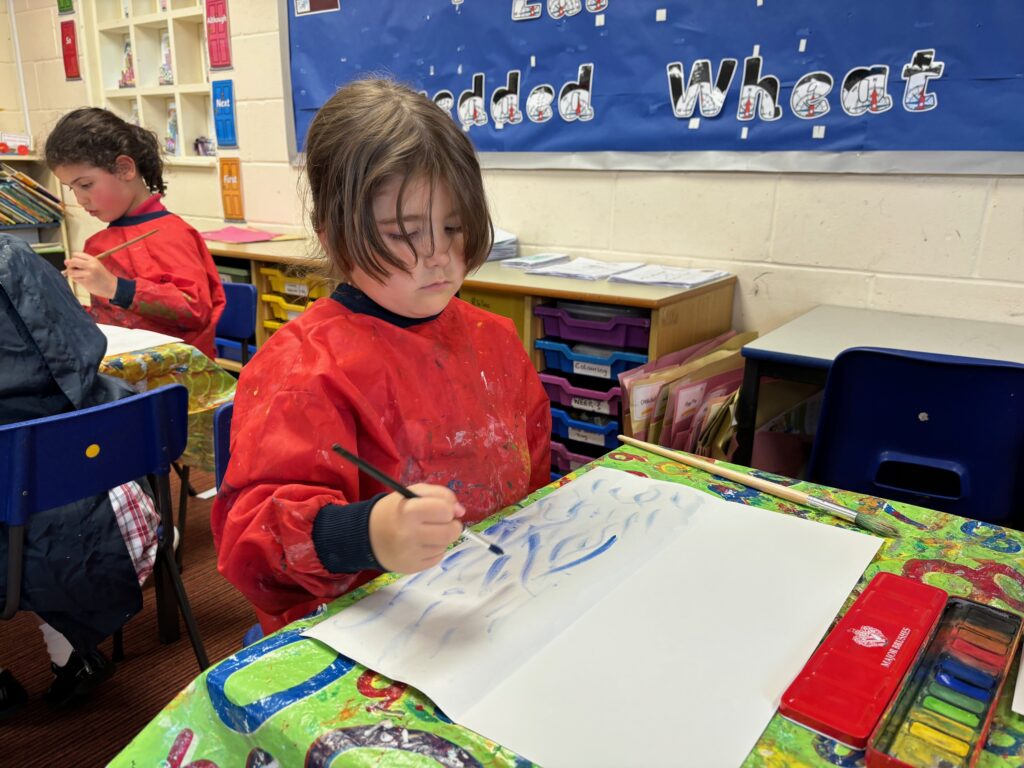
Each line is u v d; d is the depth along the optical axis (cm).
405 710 47
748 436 161
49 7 399
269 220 335
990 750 43
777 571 63
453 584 61
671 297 190
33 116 432
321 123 73
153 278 208
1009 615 57
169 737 50
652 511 75
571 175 247
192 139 363
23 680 157
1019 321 188
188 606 143
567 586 61
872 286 205
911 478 151
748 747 44
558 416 217
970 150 184
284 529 62
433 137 70
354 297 80
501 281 212
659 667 50
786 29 201
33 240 426
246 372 75
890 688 48
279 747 45
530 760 42
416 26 267
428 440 80
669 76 221
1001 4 174
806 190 208
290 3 297
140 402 118
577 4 231
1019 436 117
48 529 118
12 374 118
